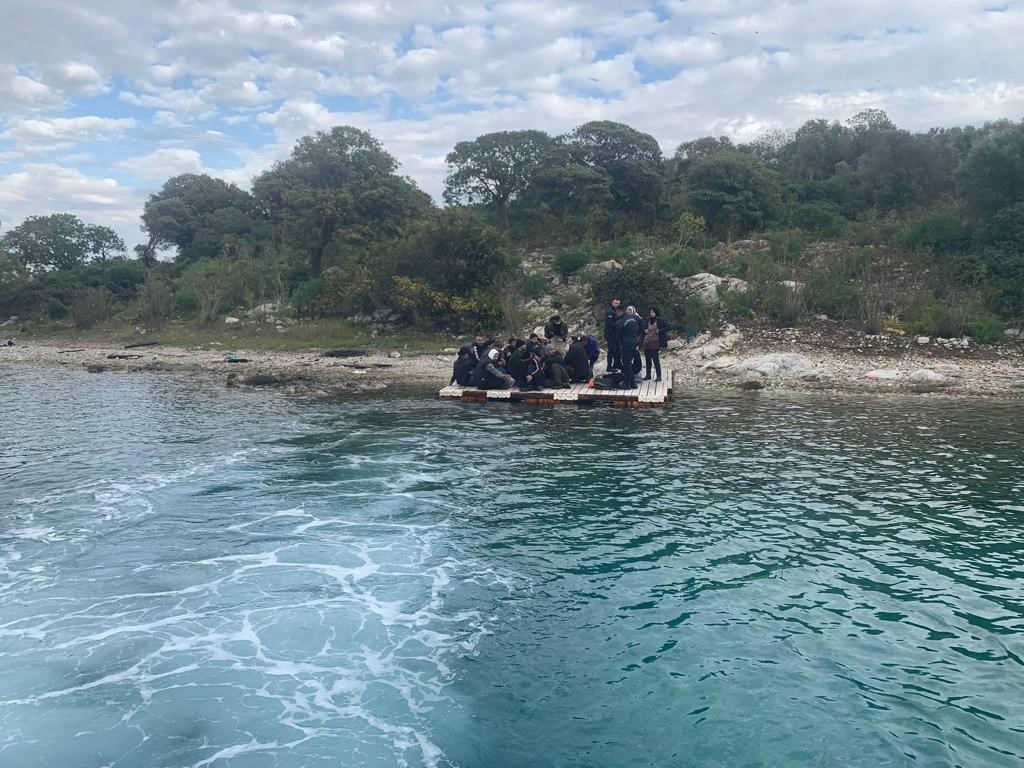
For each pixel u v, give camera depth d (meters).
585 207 50.84
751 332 28.41
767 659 6.98
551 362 22.67
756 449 14.75
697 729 5.98
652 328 22.02
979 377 22.69
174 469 13.69
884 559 9.20
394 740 5.91
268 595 8.48
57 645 7.38
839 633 7.44
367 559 9.47
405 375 27.20
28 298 55.34
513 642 7.39
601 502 11.56
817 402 20.16
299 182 65.25
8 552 9.73
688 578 8.77
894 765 5.50
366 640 7.47
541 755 5.72
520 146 59.06
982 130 48.44
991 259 29.53
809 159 53.25
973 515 10.70
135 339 42.41
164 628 7.73
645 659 7.03
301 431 16.97
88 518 11.01
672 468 13.41
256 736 5.96
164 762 5.63
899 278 30.91
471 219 38.94
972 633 7.40
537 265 44.56
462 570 9.11
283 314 43.62
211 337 40.03
